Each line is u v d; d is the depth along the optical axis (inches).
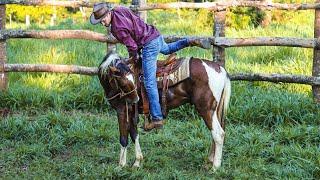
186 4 310.2
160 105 227.3
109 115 314.7
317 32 303.6
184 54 417.1
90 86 335.0
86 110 321.7
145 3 315.6
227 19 534.0
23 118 296.0
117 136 276.8
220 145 229.6
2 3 322.0
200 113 227.3
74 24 690.8
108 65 224.4
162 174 228.1
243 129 280.7
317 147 255.4
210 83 224.1
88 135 274.7
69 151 264.1
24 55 413.7
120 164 235.8
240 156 247.0
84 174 229.0
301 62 366.3
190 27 566.6
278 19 605.3
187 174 229.8
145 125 229.6
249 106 300.2
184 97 228.5
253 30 494.0
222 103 228.7
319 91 305.0
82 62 392.8
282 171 229.6
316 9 301.6
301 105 298.4
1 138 278.2
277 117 292.2
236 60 397.1
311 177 224.4
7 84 334.0
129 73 221.9
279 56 398.6
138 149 238.5
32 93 327.6
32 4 322.7
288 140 266.5
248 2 305.9
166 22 686.5
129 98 225.1
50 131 280.4
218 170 229.6
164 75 225.5
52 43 476.7
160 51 229.5
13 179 228.5
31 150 256.4
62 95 331.3
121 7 223.5
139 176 226.1
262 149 254.1
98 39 319.9
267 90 332.2
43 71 329.1
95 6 216.8
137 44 222.4
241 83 340.2
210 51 426.6
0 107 321.1
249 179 224.1
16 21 952.3
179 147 263.4
